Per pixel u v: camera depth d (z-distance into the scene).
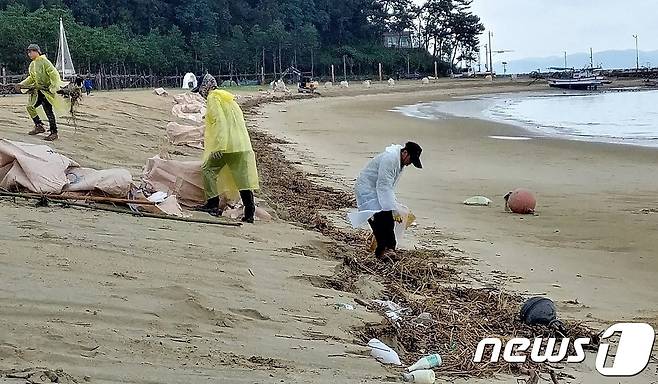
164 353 4.82
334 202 13.80
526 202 13.28
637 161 21.70
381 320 6.61
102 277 6.20
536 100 71.44
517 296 7.98
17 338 4.62
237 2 112.00
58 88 14.79
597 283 8.69
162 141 19.50
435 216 12.95
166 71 88.31
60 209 8.91
